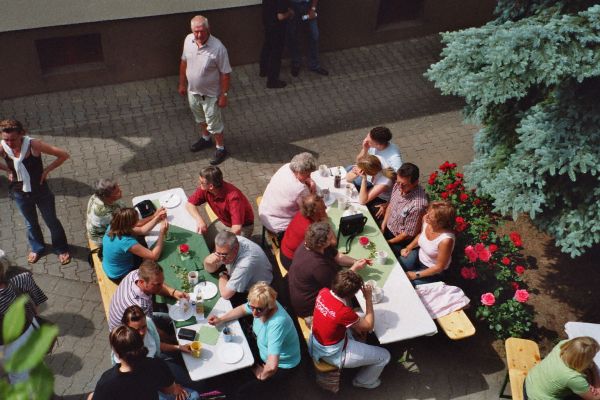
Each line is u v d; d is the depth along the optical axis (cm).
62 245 686
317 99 948
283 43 904
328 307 510
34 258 684
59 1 834
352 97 957
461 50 605
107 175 801
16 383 93
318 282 543
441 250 584
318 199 582
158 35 918
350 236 618
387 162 686
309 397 574
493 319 612
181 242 605
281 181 634
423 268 619
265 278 575
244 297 585
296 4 902
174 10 898
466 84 580
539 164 608
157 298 555
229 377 564
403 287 575
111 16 872
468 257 638
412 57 1045
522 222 758
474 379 596
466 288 657
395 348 616
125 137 859
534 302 671
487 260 616
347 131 893
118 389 445
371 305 535
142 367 449
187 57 752
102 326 627
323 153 853
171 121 891
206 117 791
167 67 955
